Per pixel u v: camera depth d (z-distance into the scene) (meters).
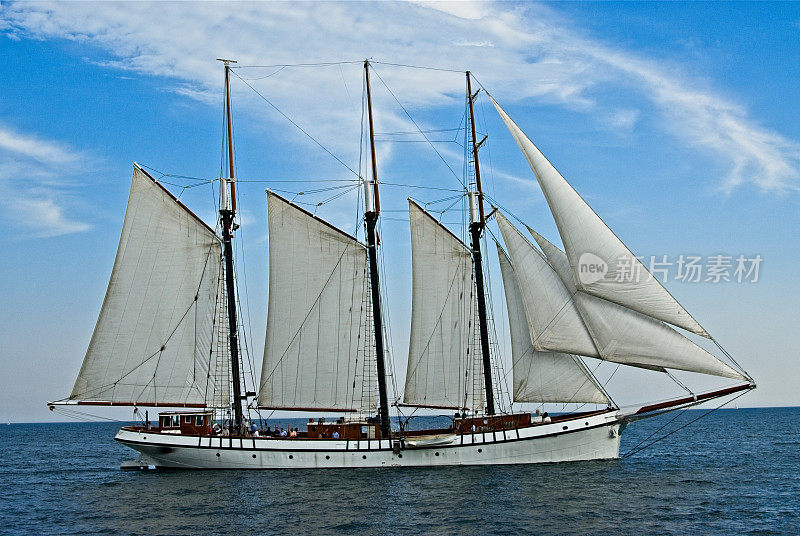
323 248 52.72
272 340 52.59
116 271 51.38
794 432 114.88
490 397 51.28
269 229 53.38
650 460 62.31
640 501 39.47
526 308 50.00
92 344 50.72
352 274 52.56
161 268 51.94
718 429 131.50
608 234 47.78
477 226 52.84
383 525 34.78
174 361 51.47
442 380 52.31
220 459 48.91
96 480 54.16
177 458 49.47
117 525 36.22
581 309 48.53
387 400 50.88
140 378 50.97
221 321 52.16
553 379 49.81
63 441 141.12
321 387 51.88
